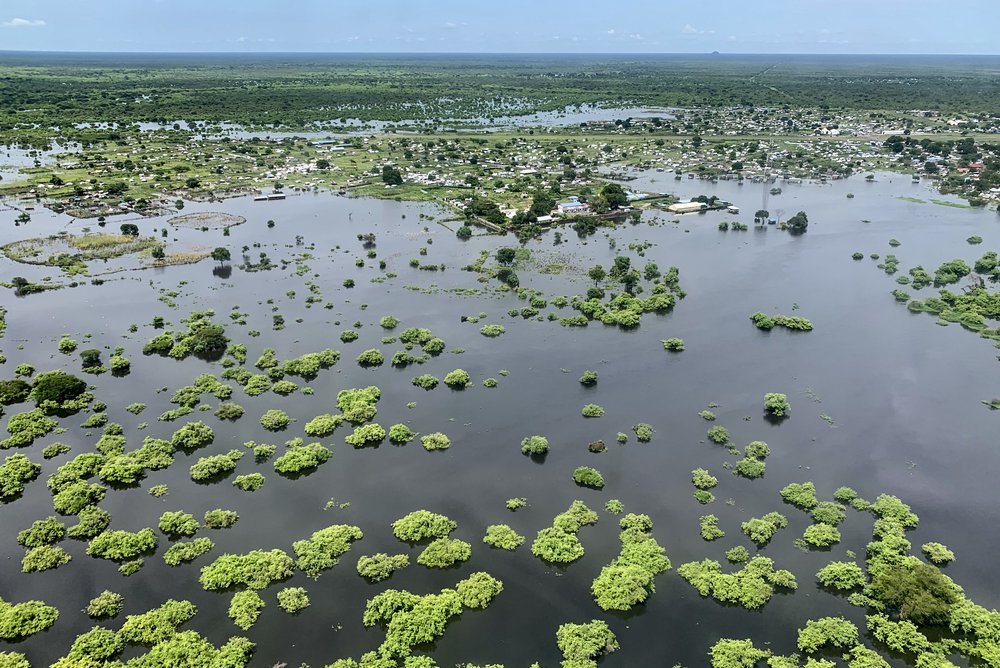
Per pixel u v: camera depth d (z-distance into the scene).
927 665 68.12
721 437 108.06
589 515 90.56
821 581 79.75
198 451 104.44
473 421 113.38
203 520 89.88
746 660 68.81
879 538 87.06
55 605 76.44
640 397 121.25
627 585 77.88
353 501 94.25
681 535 87.94
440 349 137.38
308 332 145.38
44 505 92.38
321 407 117.00
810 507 92.75
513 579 80.81
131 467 97.62
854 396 121.50
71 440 106.44
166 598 77.50
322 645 71.69
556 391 122.94
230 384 123.75
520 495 95.75
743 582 78.69
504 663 69.69
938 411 116.25
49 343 138.50
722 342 142.75
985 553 84.69
